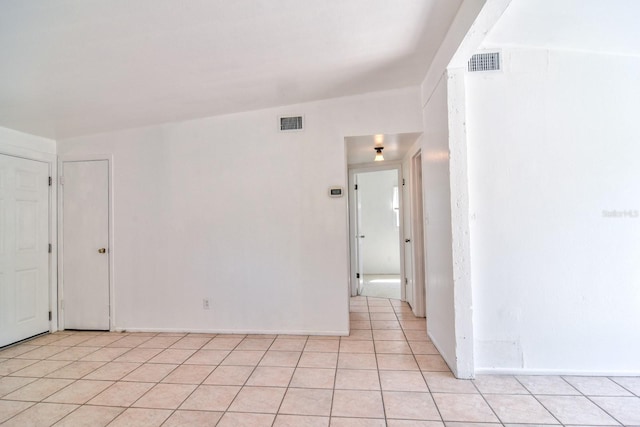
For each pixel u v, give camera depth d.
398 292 5.12
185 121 3.35
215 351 2.80
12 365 2.59
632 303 2.25
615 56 2.30
